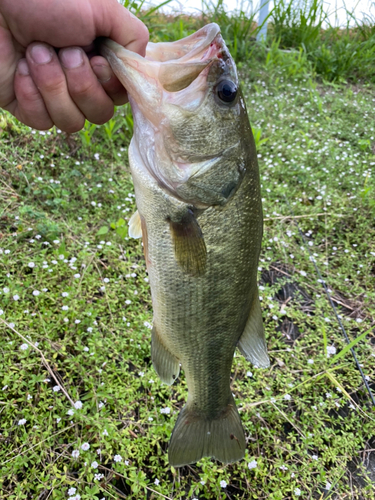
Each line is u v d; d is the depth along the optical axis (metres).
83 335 0.41
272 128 0.89
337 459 0.38
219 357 0.29
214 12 1.16
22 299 0.41
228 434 0.31
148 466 0.33
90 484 0.31
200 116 0.23
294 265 0.60
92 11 0.19
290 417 0.40
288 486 0.35
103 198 0.60
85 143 0.64
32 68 0.20
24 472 0.31
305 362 0.46
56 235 0.50
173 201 0.24
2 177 0.55
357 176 0.79
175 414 0.37
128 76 0.21
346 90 1.19
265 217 0.65
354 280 0.59
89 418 0.33
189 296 0.26
